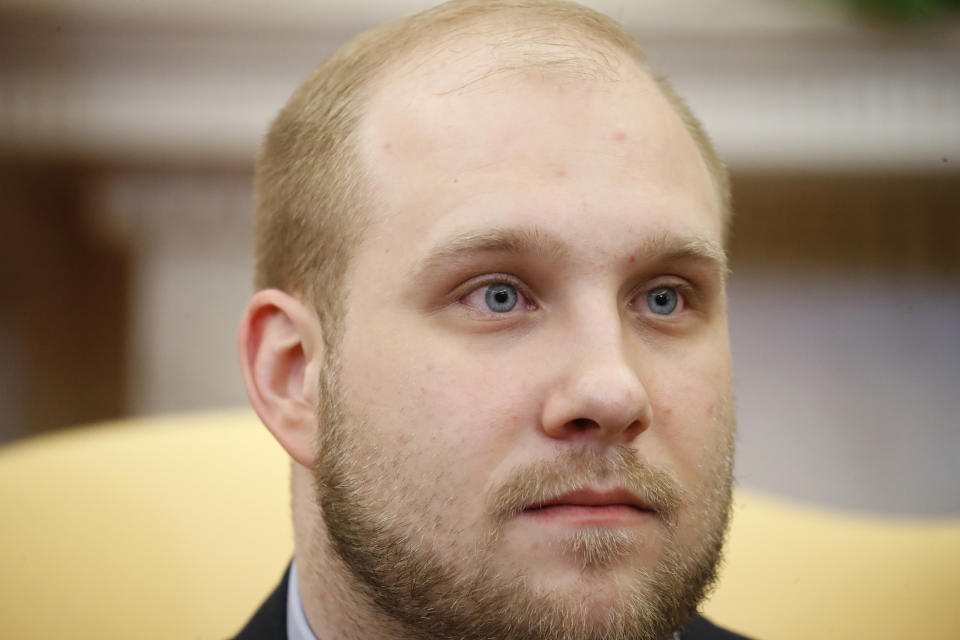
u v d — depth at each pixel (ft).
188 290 38.78
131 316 37.78
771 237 41.16
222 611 17.20
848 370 36.78
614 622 9.36
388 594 10.09
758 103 40.96
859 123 40.88
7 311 37.37
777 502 18.99
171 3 39.63
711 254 10.44
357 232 10.52
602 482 9.43
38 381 35.09
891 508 30.78
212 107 39.96
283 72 39.99
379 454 10.07
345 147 10.93
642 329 10.33
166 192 39.91
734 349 37.83
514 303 9.96
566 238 9.61
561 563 9.37
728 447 10.87
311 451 11.26
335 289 10.76
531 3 11.13
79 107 39.55
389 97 10.78
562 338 9.66
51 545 17.29
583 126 10.07
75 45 39.37
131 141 39.78
